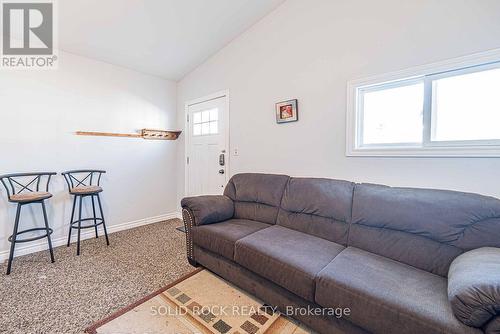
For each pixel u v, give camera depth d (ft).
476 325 3.01
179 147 12.85
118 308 5.32
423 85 5.97
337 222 6.09
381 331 3.60
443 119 5.77
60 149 8.87
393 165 6.31
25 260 7.58
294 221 6.84
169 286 6.21
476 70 5.25
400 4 6.05
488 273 3.22
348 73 6.94
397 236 5.18
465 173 5.38
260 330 4.75
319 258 4.98
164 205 12.43
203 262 6.95
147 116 11.56
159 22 8.29
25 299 5.57
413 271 4.56
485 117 5.29
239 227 6.84
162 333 4.62
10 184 7.70
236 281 5.99
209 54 10.68
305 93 7.86
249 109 9.46
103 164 10.09
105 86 10.08
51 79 8.61
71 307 5.31
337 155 7.25
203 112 11.41
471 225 4.50
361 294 3.82
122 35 8.64
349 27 6.88
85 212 9.58
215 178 10.95
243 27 9.25
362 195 5.90
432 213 4.85
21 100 8.00
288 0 8.18
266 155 9.00
